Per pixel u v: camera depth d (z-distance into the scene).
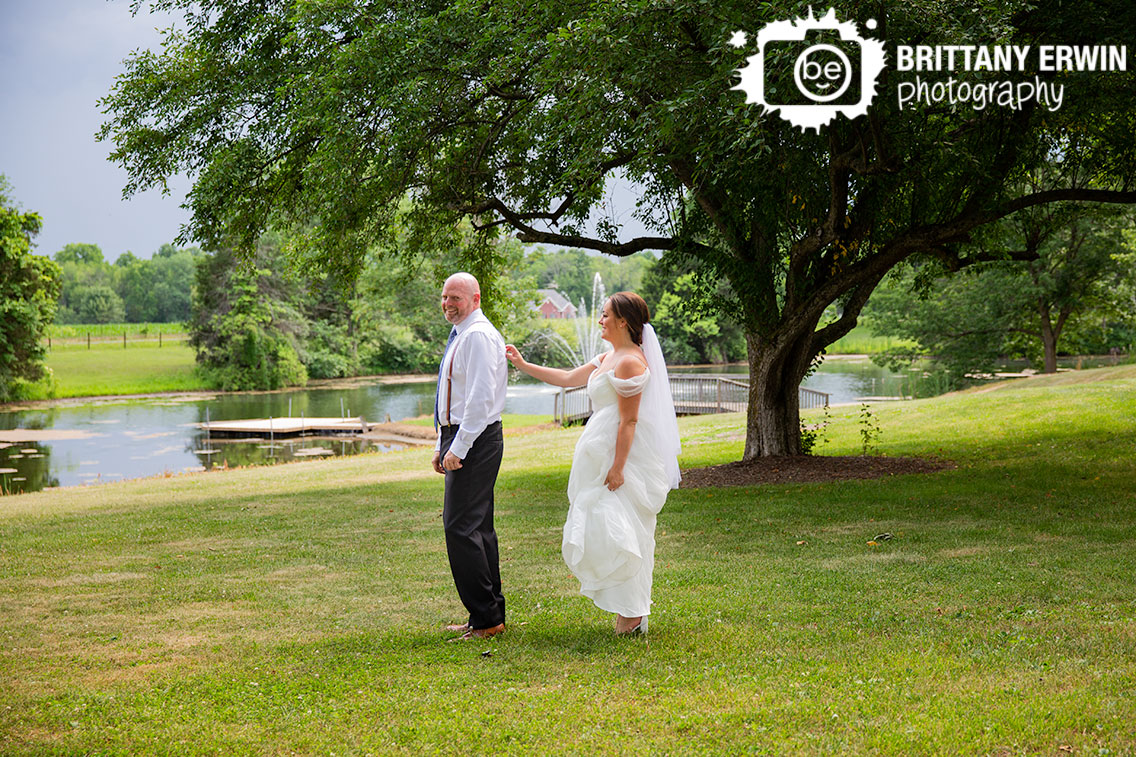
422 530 9.32
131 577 7.12
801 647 4.26
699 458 15.58
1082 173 13.12
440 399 4.91
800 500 9.97
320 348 64.75
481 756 3.08
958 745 2.92
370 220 12.75
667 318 69.69
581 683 3.83
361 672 4.14
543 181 12.51
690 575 6.32
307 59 11.30
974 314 32.47
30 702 3.80
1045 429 14.94
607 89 8.54
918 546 7.09
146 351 70.44
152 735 3.38
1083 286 31.27
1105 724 3.01
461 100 10.75
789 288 12.04
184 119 12.10
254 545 8.66
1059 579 5.54
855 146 9.67
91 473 22.89
